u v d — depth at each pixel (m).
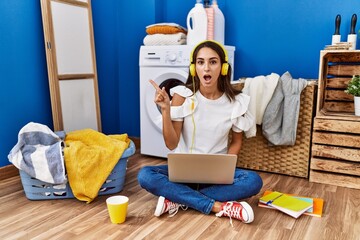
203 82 1.56
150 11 2.67
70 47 2.35
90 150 1.73
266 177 2.14
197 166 1.46
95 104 2.58
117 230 1.42
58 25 2.25
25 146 1.76
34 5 2.18
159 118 2.41
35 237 1.36
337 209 1.64
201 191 1.59
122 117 2.97
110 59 2.82
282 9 2.38
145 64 2.43
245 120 1.69
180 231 1.41
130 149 1.87
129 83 2.87
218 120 1.63
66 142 1.91
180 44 2.39
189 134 1.64
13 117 2.10
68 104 2.35
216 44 1.55
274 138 2.09
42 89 2.28
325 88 2.29
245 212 1.45
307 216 1.55
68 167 1.71
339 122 1.95
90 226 1.46
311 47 2.33
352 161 1.96
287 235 1.38
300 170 2.13
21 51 2.12
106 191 1.82
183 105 1.62
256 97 2.07
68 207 1.66
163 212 1.54
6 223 1.48
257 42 2.50
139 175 1.62
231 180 1.52
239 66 2.60
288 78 2.06
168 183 1.56
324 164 2.00
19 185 1.97
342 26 2.22
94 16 2.62
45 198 1.75
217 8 2.46
